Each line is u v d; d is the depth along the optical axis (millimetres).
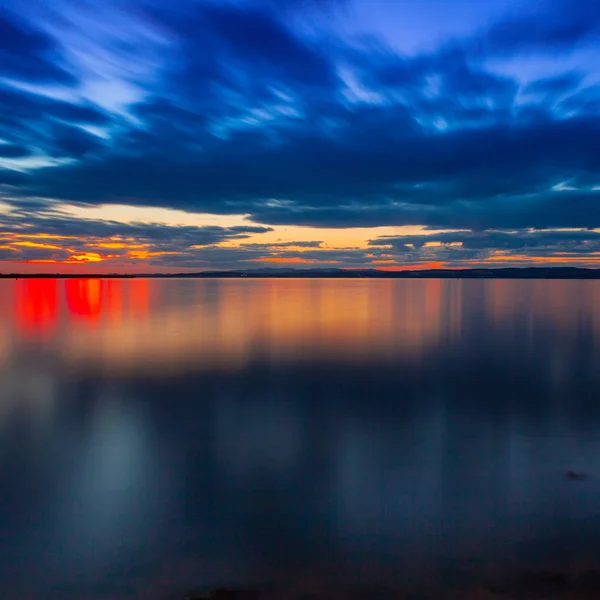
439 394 12062
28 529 5746
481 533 5648
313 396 11844
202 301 50438
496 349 19000
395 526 5801
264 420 9906
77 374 14164
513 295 65375
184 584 4746
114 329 25062
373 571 4926
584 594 4496
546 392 12273
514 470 7395
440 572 4902
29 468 7441
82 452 8109
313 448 8336
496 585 4664
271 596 4574
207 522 5898
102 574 4945
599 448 8344
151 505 6309
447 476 7195
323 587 4703
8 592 4672
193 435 8945
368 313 35062
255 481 7035
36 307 42000
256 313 34844
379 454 8047
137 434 9031
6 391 12203
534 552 5227
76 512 6141
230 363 16000
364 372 14664
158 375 14125
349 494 6629
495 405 11062
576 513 6066
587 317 32125
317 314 34156
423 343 20484
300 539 5543
